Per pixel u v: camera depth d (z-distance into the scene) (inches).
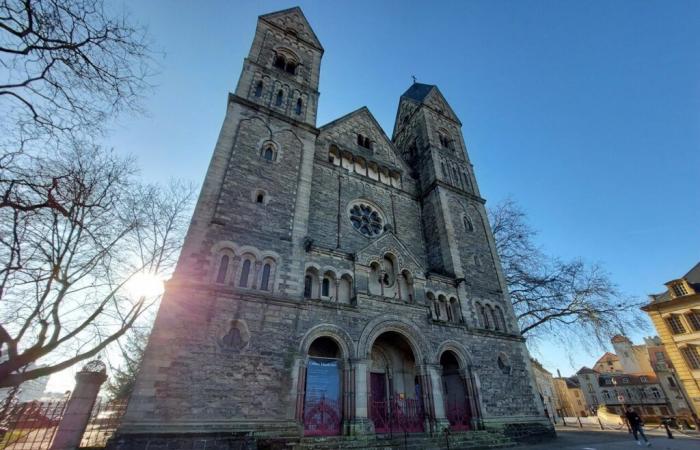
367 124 1400.1
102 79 383.6
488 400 878.4
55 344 479.8
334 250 870.4
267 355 649.6
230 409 574.2
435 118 1653.5
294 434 596.4
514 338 1059.9
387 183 1293.1
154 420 516.1
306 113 1137.4
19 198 433.4
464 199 1360.7
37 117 377.4
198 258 695.1
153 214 813.9
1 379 400.5
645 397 3147.1
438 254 1172.5
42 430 847.1
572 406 3919.8
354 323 772.6
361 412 677.3
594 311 1173.7
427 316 899.4
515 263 1422.2
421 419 776.3
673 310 1781.5
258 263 757.3
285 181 926.4
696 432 1195.9
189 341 597.9
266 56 1218.0
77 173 569.0
